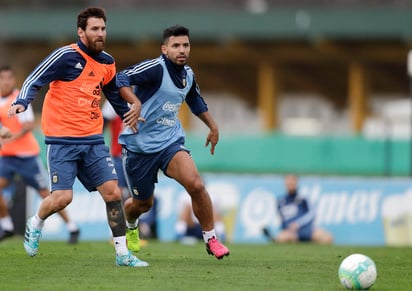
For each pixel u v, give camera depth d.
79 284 27.06
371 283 26.66
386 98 127.94
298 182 62.16
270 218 61.97
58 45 120.50
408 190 61.44
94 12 30.25
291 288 26.91
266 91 118.69
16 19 118.19
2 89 46.94
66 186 30.59
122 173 47.28
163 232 61.50
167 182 61.94
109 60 30.92
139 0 139.62
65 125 30.44
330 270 31.73
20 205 59.38
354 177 68.62
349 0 138.12
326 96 132.00
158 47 119.25
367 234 61.44
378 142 76.56
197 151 80.56
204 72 128.12
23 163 47.72
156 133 32.72
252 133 118.62
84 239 60.75
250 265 32.75
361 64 116.19
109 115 46.66
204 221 32.47
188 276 28.97
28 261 32.78
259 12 113.81
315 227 61.59
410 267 34.19
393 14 110.38
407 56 114.75
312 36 112.00
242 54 118.31
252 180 62.53
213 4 142.88
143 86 32.28
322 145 78.62
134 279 28.11
